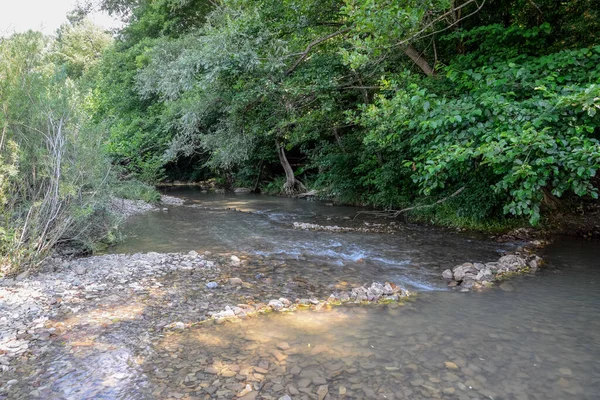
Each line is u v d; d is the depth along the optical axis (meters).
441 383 3.27
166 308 4.96
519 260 6.86
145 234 10.12
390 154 12.48
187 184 30.28
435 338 4.11
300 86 10.18
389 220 12.22
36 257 6.58
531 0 8.68
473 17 10.20
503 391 3.16
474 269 6.44
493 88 6.39
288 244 8.84
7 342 3.95
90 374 3.39
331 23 10.59
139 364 3.57
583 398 3.06
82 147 7.16
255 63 8.83
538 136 4.61
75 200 7.19
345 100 13.87
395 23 6.98
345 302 5.21
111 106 22.38
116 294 5.45
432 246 8.53
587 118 4.94
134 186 14.71
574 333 4.22
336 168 16.16
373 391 3.15
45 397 3.04
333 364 3.57
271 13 9.98
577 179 4.77
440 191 11.55
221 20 14.33
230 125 12.64
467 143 5.61
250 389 3.16
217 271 6.66
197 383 3.25
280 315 4.75
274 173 24.03
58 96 6.97
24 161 6.37
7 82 6.32
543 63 6.31
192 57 9.45
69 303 5.09
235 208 15.42
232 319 4.62
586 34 8.68
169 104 16.20
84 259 7.42
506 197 9.88
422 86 8.81
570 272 6.44
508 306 5.02
